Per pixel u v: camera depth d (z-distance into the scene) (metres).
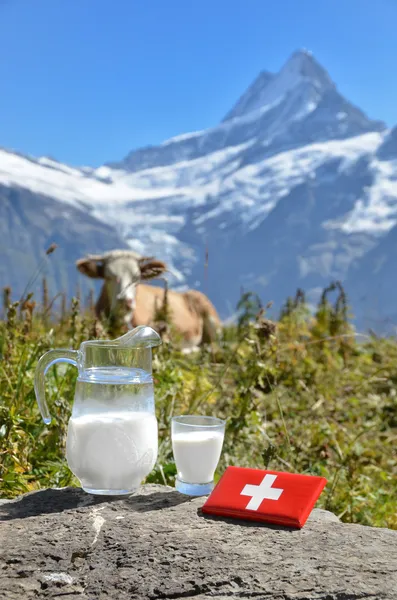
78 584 0.79
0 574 0.81
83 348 1.04
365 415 2.38
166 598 0.76
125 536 0.90
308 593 0.76
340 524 0.96
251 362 1.77
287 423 2.02
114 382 1.03
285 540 0.90
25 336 1.75
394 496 1.72
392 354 3.10
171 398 1.75
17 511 0.99
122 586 0.78
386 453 2.03
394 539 0.91
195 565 0.82
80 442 1.03
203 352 2.53
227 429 1.64
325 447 1.71
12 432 1.33
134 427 1.02
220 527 0.94
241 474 1.04
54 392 1.55
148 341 1.05
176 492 1.08
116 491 1.04
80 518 0.96
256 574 0.80
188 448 1.06
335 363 2.67
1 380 1.55
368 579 0.79
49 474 1.37
